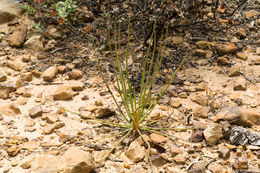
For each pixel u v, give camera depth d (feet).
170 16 14.47
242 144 10.04
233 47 14.82
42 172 8.72
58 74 13.61
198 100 12.10
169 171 9.18
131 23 15.74
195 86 13.00
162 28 14.42
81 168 8.71
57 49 14.93
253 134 10.18
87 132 10.60
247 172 9.03
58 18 13.61
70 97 12.31
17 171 9.02
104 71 13.75
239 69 13.78
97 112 11.32
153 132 10.66
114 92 12.64
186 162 9.53
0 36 15.67
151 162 9.43
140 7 15.31
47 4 16.10
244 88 12.75
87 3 16.71
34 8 16.30
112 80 13.29
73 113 11.41
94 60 14.35
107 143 10.20
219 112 11.34
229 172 9.18
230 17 15.25
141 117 11.29
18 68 13.71
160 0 14.67
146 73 13.47
